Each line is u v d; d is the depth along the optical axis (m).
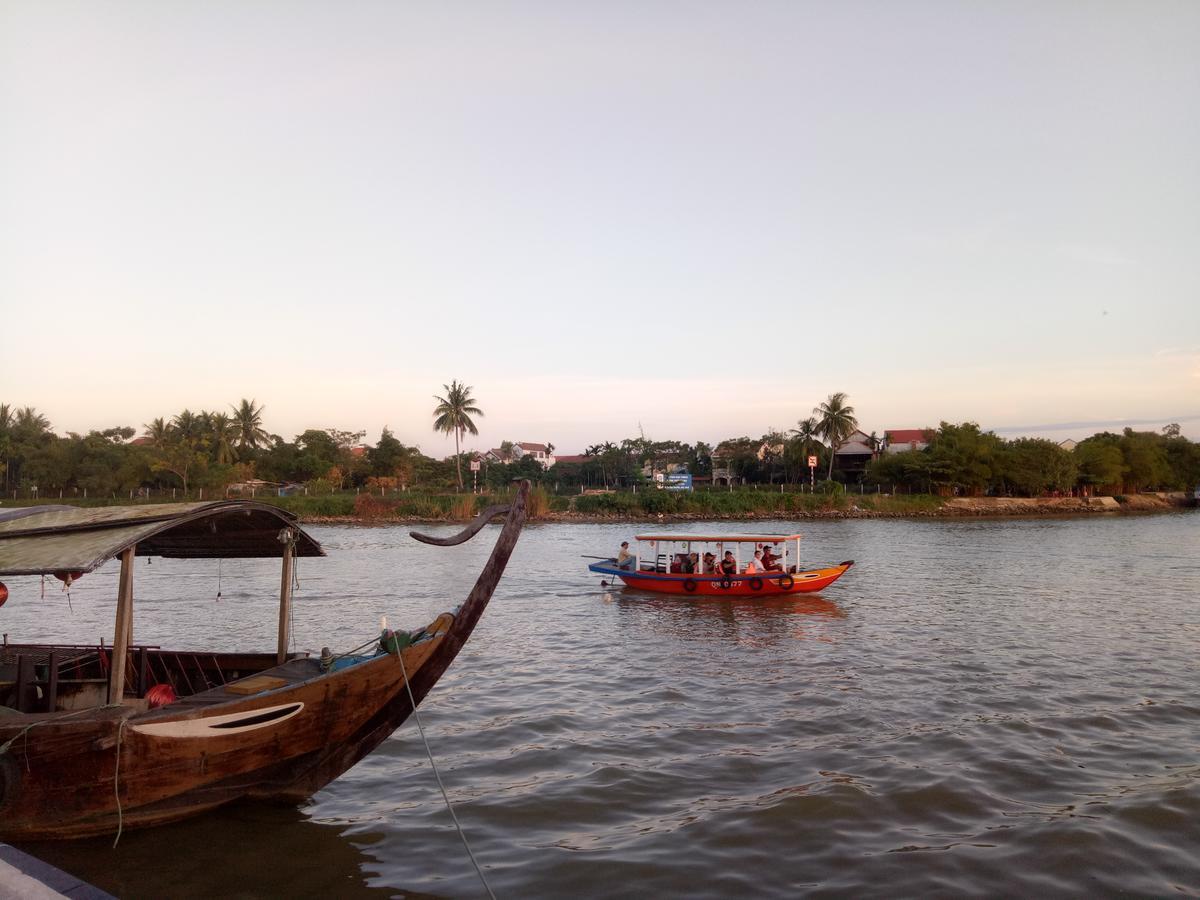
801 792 9.07
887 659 15.84
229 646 17.94
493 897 6.84
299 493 74.62
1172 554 36.91
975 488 74.88
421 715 12.34
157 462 71.19
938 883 7.04
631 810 8.70
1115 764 9.89
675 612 22.08
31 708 9.05
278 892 6.93
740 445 100.62
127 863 7.42
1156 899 6.74
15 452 74.56
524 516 9.04
